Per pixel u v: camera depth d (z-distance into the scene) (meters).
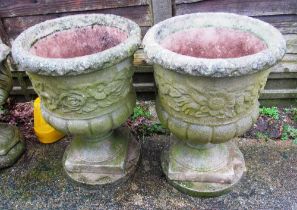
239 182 1.95
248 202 1.86
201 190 1.88
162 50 1.45
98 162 1.99
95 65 1.48
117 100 1.70
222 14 1.77
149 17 2.21
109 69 1.56
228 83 1.42
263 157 2.09
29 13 2.23
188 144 1.91
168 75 1.50
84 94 1.59
